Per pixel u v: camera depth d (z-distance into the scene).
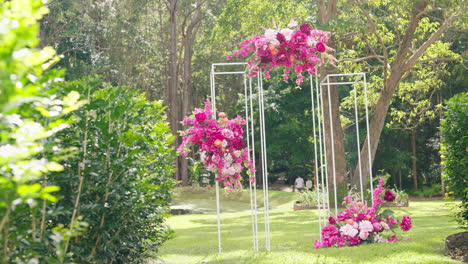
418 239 8.94
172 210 22.02
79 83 4.59
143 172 5.70
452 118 8.30
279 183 40.91
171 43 34.53
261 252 8.45
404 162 31.97
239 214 20.44
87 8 28.09
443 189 27.56
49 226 4.43
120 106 4.88
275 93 32.78
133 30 29.45
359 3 17.59
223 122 8.53
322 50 8.68
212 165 8.58
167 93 37.94
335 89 18.12
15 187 2.55
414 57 18.52
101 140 4.70
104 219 4.89
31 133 2.52
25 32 2.26
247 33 23.02
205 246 10.27
